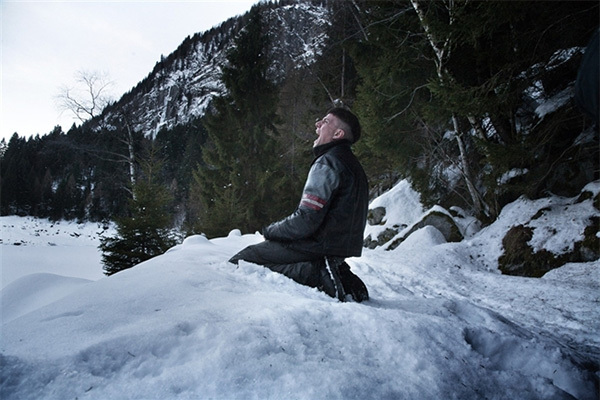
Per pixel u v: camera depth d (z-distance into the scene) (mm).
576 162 7121
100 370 1021
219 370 1074
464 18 6148
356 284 2322
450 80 6746
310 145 19500
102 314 1343
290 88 23906
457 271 5926
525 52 6598
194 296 1639
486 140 6992
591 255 5480
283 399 1011
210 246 3266
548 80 8039
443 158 9539
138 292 1590
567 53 6840
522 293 4508
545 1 5785
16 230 34062
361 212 2303
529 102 9117
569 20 6004
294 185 18250
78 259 16172
